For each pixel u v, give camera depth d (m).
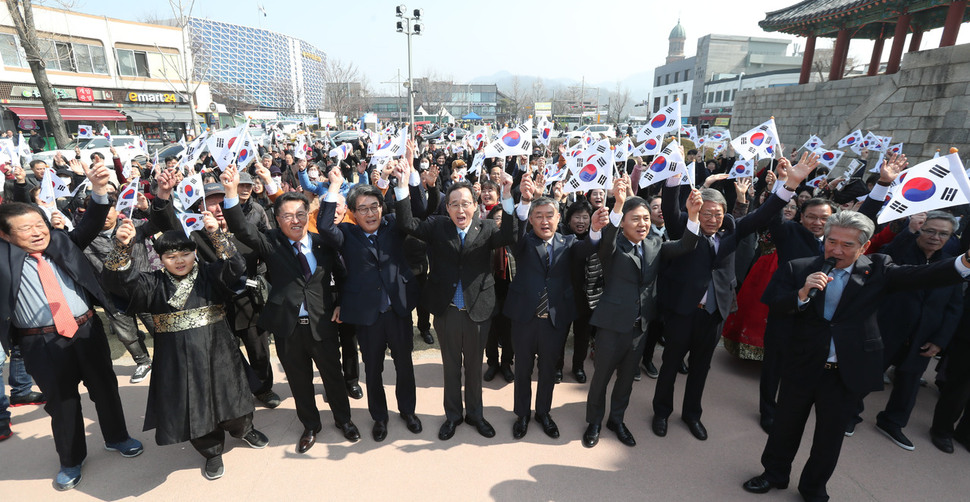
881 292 2.48
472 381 3.41
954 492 2.95
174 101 27.33
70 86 23.16
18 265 2.74
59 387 2.88
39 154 12.88
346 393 3.41
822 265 2.62
